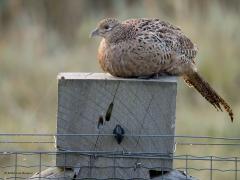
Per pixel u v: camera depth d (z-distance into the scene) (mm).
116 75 8047
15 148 11414
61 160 7293
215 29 16750
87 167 7285
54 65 15836
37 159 9797
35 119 13070
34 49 16922
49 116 13461
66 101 7199
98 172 7293
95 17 18766
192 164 11492
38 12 18906
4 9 18859
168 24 8461
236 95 14984
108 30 8047
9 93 14547
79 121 7219
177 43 8281
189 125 12992
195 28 16734
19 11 18828
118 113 7203
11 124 12758
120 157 7266
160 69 8078
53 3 19094
